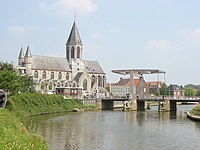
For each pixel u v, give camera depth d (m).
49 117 76.75
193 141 42.31
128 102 113.88
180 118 76.25
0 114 36.44
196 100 106.75
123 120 71.00
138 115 86.69
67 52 168.50
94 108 117.19
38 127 55.81
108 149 36.72
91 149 36.62
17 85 71.62
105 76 179.00
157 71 119.25
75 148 36.97
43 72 153.88
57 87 147.62
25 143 24.31
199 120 68.06
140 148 37.56
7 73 70.00
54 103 102.19
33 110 83.75
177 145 39.50
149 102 138.25
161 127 57.62
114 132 50.59
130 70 119.44
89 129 53.97
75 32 168.75
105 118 76.12
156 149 37.06
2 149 20.25
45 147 27.95
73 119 72.31
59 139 42.97
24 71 148.12
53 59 161.25
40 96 96.38
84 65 169.50
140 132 50.75
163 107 109.00
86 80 163.50
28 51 149.75
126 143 40.69
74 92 149.75
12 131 28.77
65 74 162.00
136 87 137.12
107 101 125.56
